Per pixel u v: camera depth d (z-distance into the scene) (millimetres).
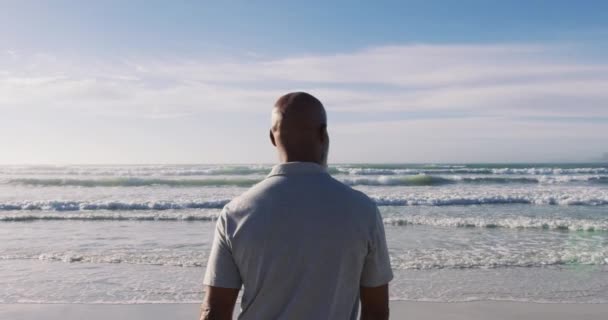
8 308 6176
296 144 1651
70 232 12477
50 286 7215
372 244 1602
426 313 5891
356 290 1580
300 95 1712
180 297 6629
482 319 5680
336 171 41188
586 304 6254
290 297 1509
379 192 23859
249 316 1539
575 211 16719
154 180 29969
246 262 1528
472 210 17062
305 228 1520
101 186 29438
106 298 6594
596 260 8758
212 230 12703
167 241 11047
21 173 41844
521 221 13172
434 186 28484
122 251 9859
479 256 9117
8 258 9227
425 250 9719
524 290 6883
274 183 1591
